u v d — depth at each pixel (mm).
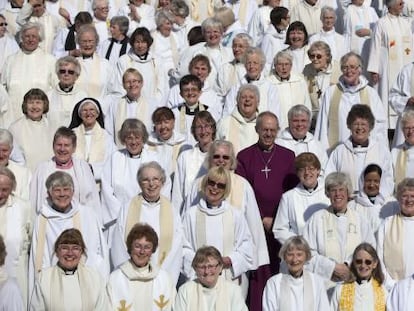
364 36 27891
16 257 18672
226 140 20469
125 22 26266
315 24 28609
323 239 19000
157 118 20906
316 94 24312
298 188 19719
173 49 26953
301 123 20984
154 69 25047
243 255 18797
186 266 18766
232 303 17281
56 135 19844
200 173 20047
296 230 19562
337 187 18922
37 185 19812
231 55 25406
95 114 21484
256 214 19359
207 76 23547
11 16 28344
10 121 24422
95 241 18531
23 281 18750
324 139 23141
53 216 18422
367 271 17750
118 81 24781
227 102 22984
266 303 17844
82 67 24688
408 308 17656
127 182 20234
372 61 27094
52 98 23141
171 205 18984
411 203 18922
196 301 17219
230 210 18828
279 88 23312
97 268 18297
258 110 21594
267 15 28641
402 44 26938
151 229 17422
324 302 17781
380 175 19641
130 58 24938
